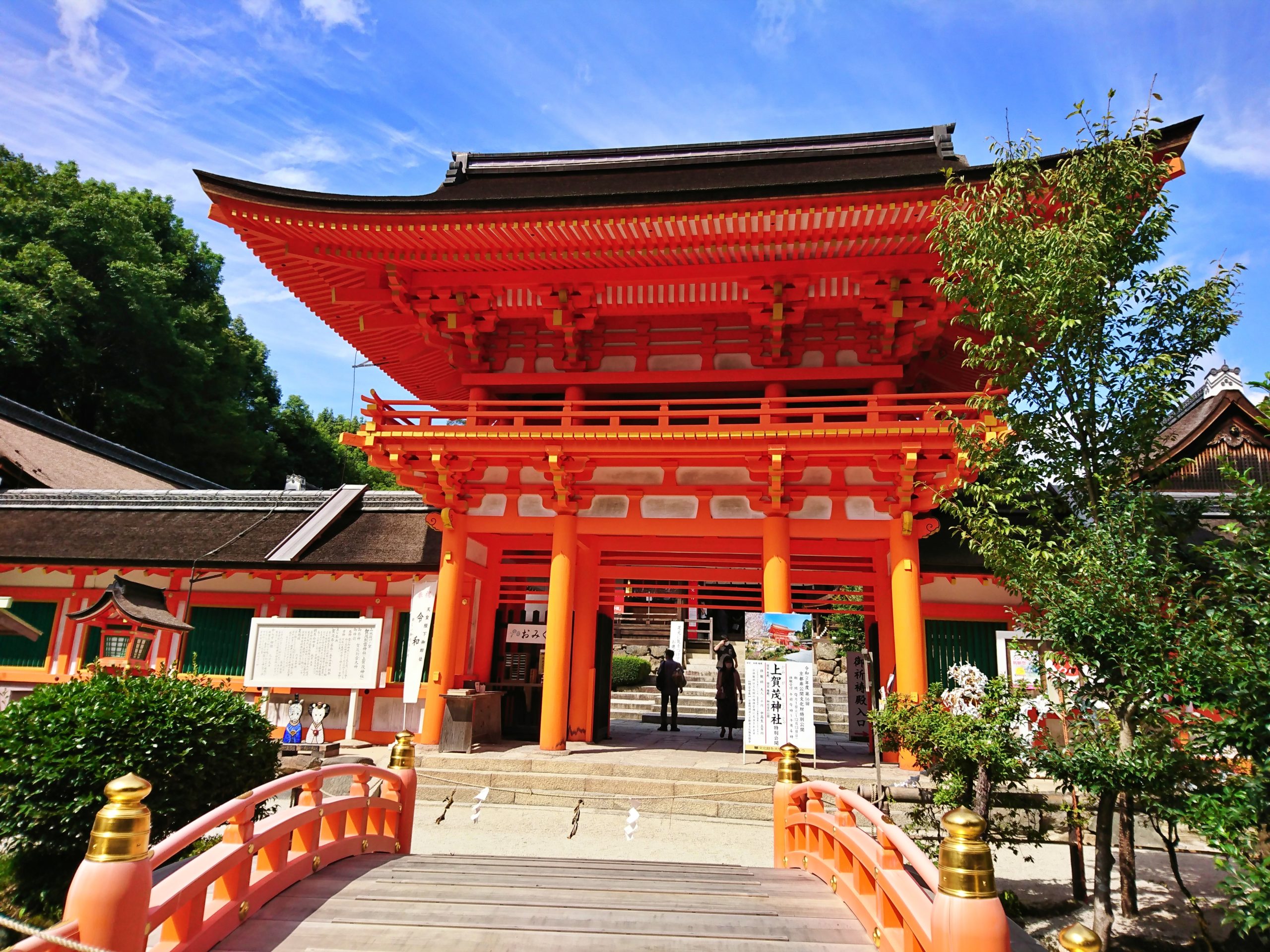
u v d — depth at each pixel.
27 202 38.97
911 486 14.50
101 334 39.69
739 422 17.25
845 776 13.02
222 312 47.16
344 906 6.47
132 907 4.55
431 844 10.61
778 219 13.94
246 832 6.23
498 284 16.23
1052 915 9.34
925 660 14.23
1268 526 6.96
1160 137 9.41
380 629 14.76
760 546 17.52
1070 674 9.09
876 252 14.71
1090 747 7.69
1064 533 9.40
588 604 17.66
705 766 13.71
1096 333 8.77
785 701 13.34
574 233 14.62
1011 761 8.80
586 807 12.73
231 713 9.38
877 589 17.22
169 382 42.47
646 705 26.91
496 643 19.08
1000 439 9.35
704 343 16.75
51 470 26.69
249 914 6.20
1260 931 6.94
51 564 18.77
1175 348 8.77
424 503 20.22
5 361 36.66
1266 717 6.36
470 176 20.56
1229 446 19.66
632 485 15.75
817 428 14.23
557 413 15.38
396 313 17.00
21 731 8.11
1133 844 9.17
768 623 13.73
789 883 7.87
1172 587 7.66
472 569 17.92
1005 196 9.67
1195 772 7.38
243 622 18.86
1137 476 9.16
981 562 16.12
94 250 39.88
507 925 6.11
